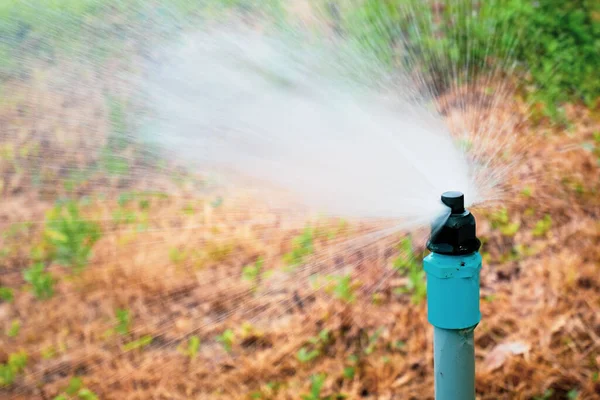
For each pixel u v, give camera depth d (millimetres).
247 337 1331
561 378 1253
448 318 980
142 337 1350
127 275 1441
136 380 1302
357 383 1270
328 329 1326
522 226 1465
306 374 1285
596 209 1493
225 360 1311
